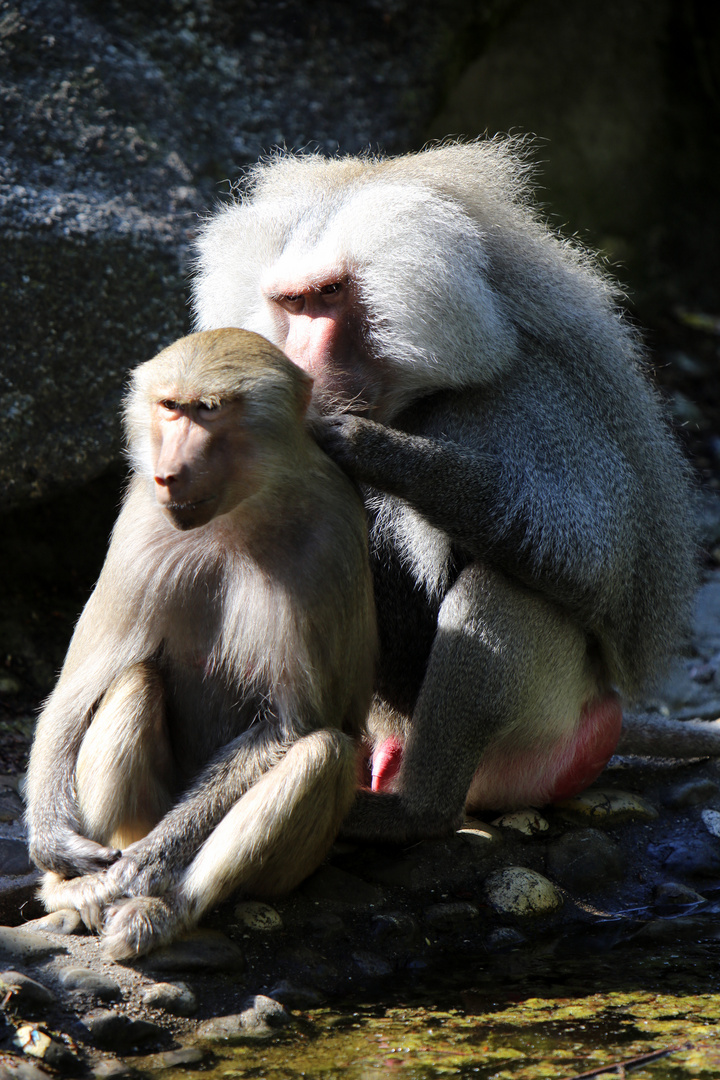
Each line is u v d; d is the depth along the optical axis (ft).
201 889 22.65
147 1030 20.85
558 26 63.16
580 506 27.20
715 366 63.72
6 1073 19.16
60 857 23.50
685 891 28.19
